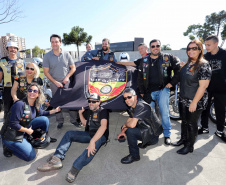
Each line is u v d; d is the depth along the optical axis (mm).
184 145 2699
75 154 2705
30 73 2922
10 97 3291
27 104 2422
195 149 2771
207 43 2877
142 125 2357
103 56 4594
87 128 2561
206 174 2188
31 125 2717
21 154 2398
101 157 2604
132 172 2252
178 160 2490
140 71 3160
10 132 2311
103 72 3744
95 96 2268
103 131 2248
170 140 2984
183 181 2070
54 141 3086
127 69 3873
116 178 2143
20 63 3299
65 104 3154
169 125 2961
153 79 3033
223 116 3043
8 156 2580
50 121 4090
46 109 4531
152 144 2693
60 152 2307
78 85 3430
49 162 2242
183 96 2520
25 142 2461
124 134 2730
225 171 2244
